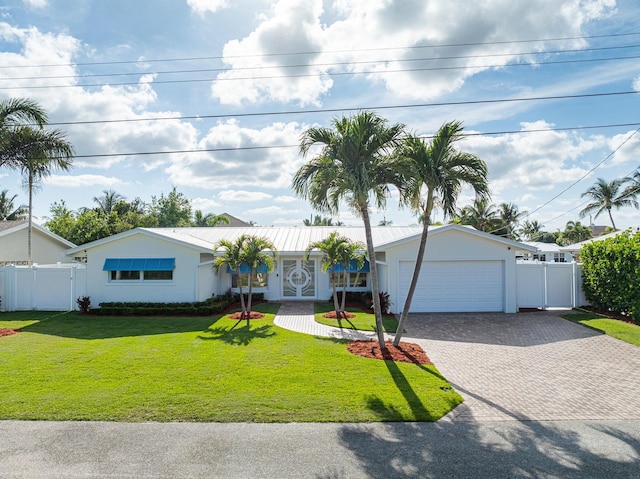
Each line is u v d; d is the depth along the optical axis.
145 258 20.61
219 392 8.97
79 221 38.62
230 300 23.05
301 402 8.44
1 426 7.32
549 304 21.19
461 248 20.14
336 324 17.22
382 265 22.00
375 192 12.55
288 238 26.50
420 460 6.24
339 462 6.17
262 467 6.02
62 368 10.70
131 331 15.71
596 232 79.06
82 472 5.87
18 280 21.02
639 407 8.47
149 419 7.62
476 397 8.98
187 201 55.91
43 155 19.03
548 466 6.07
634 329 15.84
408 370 10.67
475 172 12.38
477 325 17.12
